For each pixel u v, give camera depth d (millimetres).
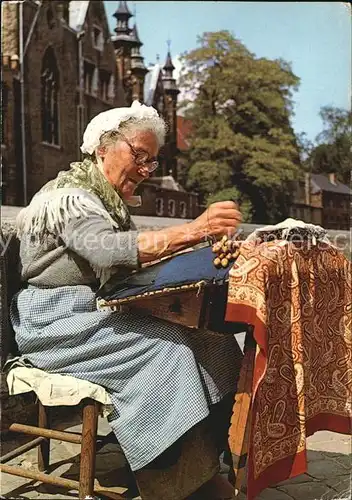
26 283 1805
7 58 16062
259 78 13719
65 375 1656
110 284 1671
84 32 19766
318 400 1698
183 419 1566
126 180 1770
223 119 14414
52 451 2014
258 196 12453
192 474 1662
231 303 1495
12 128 15898
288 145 12445
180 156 13031
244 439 1589
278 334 1538
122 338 1638
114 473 1877
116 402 1631
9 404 2053
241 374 1618
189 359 1612
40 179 15148
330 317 1710
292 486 1873
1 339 1747
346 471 1975
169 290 1548
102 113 1765
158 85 14930
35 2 17516
